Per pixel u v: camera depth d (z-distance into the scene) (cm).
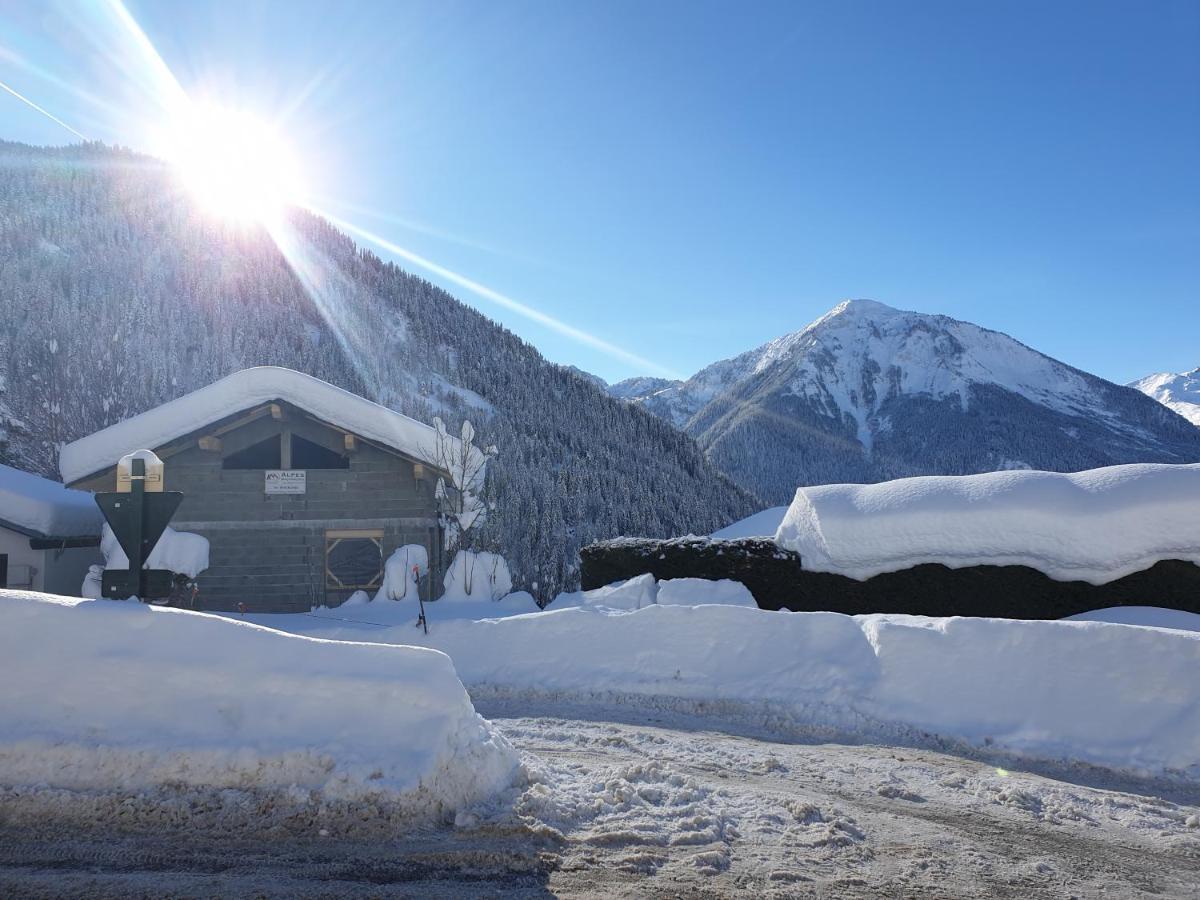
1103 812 627
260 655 598
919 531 1305
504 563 1811
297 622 1366
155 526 730
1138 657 823
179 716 567
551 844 516
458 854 492
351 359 11044
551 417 11081
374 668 608
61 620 592
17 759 535
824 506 1416
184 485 1817
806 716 913
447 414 9844
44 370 7131
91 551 2067
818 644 1012
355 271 14625
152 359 8275
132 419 1770
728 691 988
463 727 602
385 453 1875
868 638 990
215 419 1789
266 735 566
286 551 1830
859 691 928
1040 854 541
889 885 480
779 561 1441
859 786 681
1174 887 495
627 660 1062
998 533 1242
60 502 1948
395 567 1700
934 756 785
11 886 429
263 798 532
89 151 13150
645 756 752
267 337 10519
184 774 542
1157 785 711
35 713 558
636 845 523
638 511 7019
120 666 578
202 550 1639
